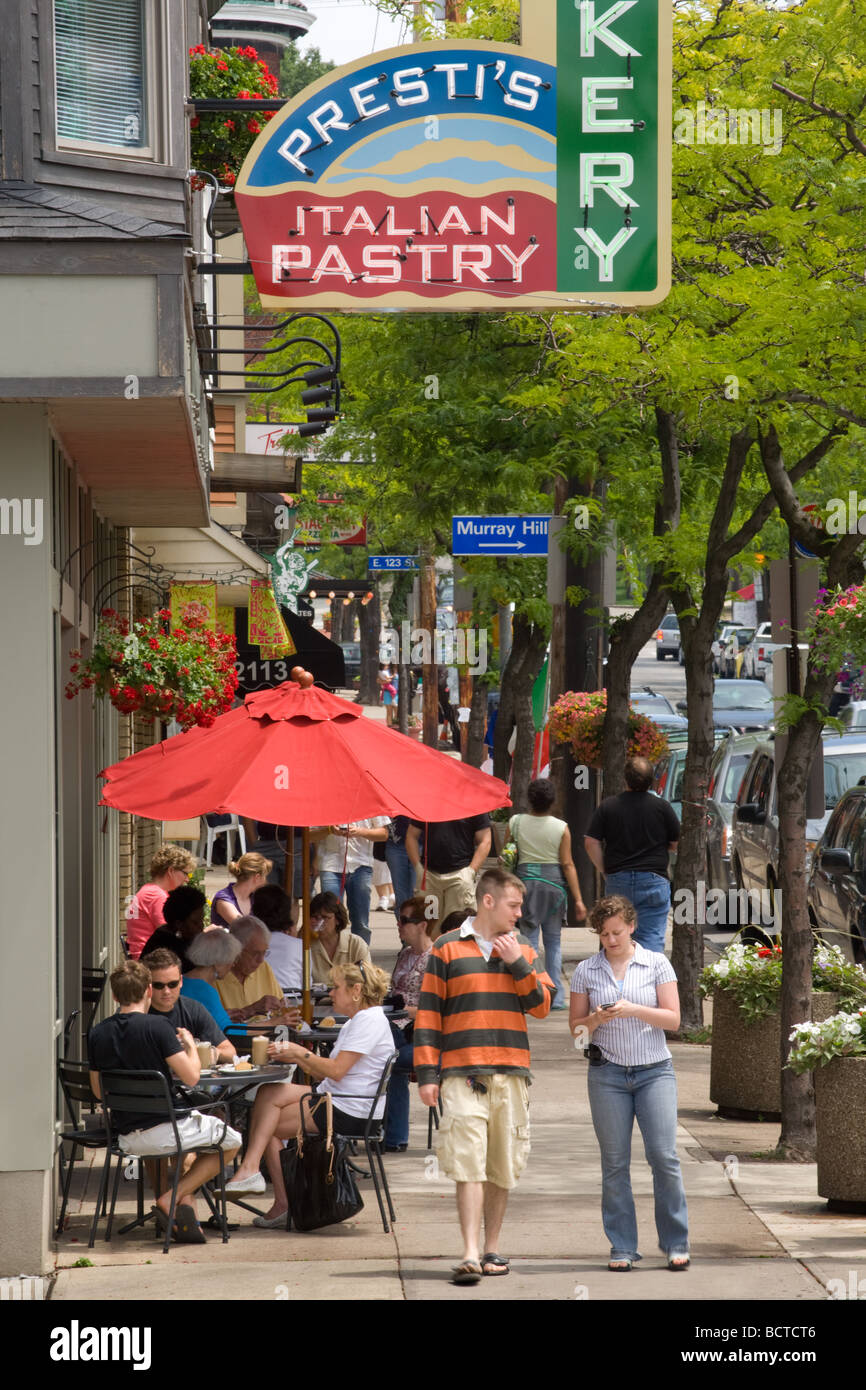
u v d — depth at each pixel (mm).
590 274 14102
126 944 17672
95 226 11758
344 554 79688
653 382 17391
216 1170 12938
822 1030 13375
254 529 36656
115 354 11742
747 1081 17219
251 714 13945
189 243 11828
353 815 12992
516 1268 11789
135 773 13609
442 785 13516
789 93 17516
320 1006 16828
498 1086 11500
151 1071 12438
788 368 16062
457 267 14094
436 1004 11570
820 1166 13453
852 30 17156
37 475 12242
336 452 35062
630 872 19031
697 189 17859
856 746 28125
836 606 15133
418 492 29203
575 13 14062
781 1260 11898
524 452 26000
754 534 21562
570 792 30547
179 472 15789
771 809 27609
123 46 12914
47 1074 12117
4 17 12203
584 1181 14625
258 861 18609
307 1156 13047
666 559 22297
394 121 14062
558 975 23781
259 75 18094
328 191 14078
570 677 30453
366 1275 11633
